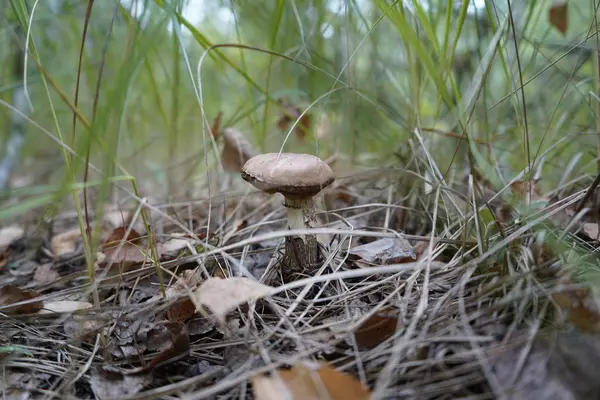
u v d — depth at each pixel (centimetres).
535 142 40
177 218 38
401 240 29
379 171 37
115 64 47
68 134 53
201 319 24
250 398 19
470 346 19
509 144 41
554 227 26
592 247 26
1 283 32
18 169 60
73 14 46
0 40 45
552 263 23
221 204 41
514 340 19
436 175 32
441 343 20
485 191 33
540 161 33
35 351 23
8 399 20
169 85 46
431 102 48
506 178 35
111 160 21
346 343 22
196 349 22
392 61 47
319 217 37
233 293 21
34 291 28
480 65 25
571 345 18
